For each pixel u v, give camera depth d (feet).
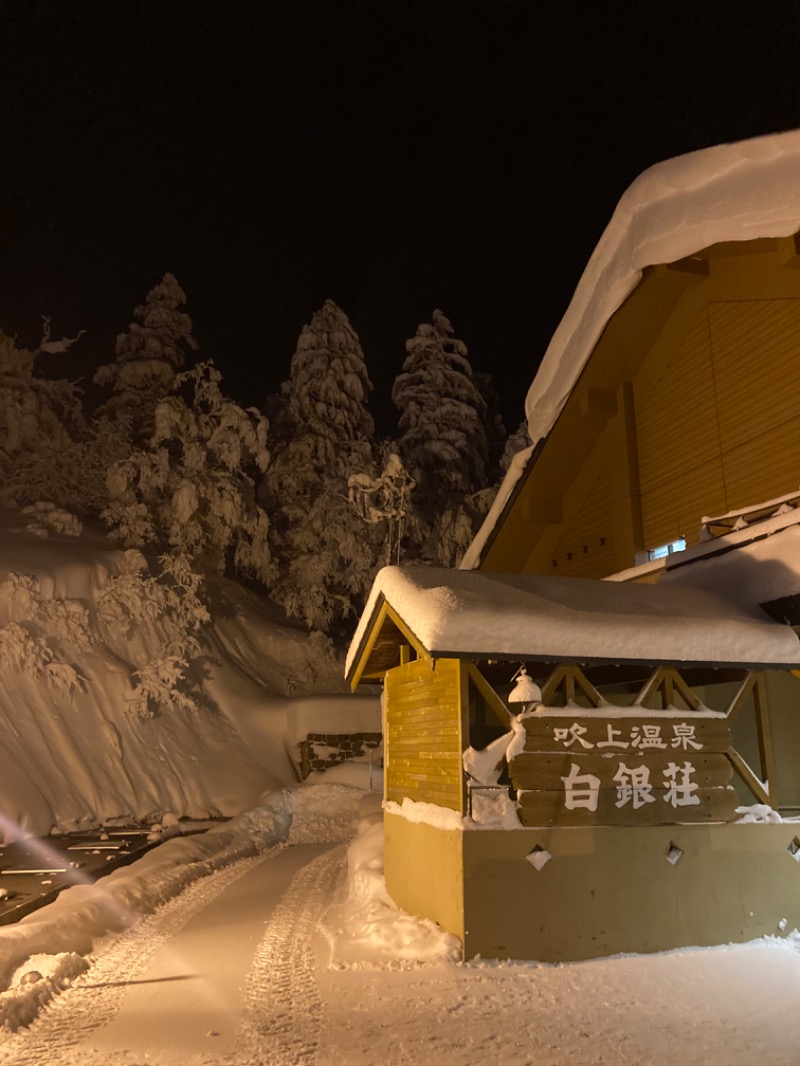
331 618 108.47
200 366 107.34
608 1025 19.15
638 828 25.67
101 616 78.18
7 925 29.63
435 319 129.59
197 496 98.48
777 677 31.09
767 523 31.04
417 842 29.19
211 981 24.08
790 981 22.09
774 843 26.78
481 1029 19.03
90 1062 17.75
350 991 22.12
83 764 63.98
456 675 26.27
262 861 51.26
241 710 84.74
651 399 41.78
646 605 28.96
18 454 99.60
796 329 32.81
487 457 130.41
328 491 112.27
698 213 32.42
